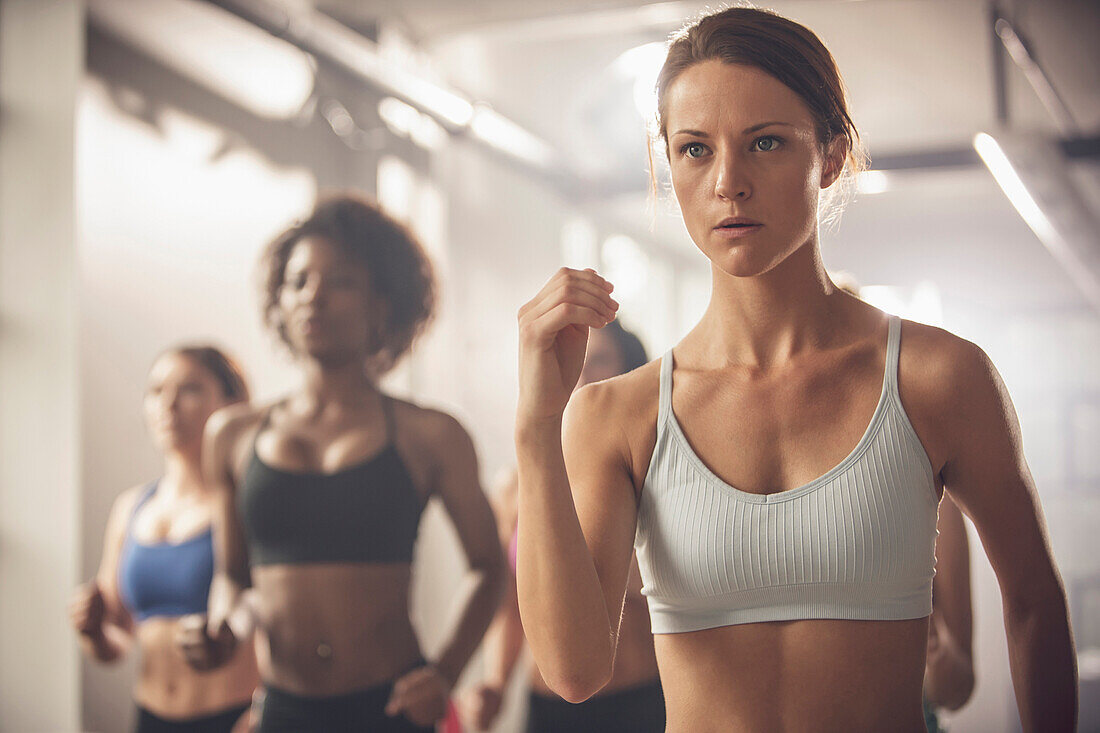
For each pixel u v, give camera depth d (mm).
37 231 2744
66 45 2762
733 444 741
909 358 726
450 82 3809
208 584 2625
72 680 2635
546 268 4328
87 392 2699
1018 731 3229
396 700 2578
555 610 693
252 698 2613
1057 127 4516
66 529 2672
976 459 722
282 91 3248
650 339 5070
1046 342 6004
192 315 2932
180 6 2945
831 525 702
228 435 2729
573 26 3543
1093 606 5324
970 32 3779
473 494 2762
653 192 804
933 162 4539
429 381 3242
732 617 734
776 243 681
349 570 2607
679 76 697
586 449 776
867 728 708
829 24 3748
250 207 3133
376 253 2855
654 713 2250
